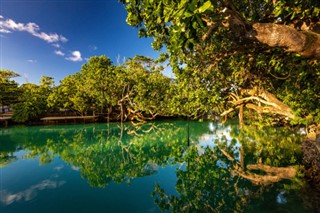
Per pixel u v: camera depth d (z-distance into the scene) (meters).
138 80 29.02
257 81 10.37
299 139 13.18
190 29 2.23
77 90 31.06
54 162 10.27
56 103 29.89
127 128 24.83
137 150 12.98
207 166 9.38
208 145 13.96
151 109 31.44
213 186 6.98
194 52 7.66
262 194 6.04
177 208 5.54
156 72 29.30
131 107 33.16
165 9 2.56
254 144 13.17
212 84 11.75
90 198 6.23
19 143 15.47
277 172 7.83
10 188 6.99
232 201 5.78
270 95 10.19
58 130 22.89
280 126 19.59
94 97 30.73
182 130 22.61
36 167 9.41
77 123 30.27
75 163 10.12
